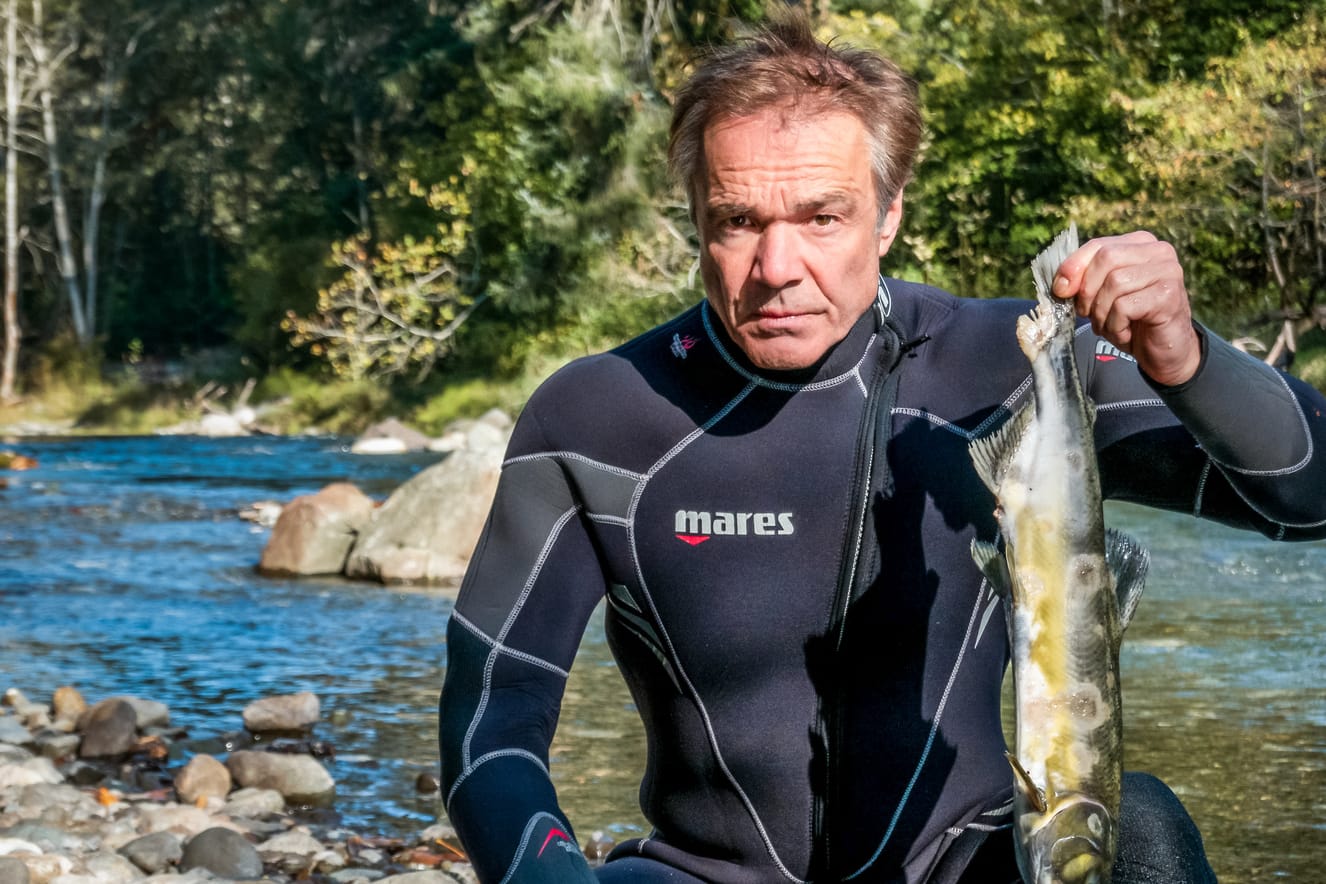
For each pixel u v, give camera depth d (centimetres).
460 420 2898
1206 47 2262
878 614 213
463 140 3106
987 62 2366
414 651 900
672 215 2786
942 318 228
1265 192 2017
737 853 216
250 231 4275
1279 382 195
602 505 221
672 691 220
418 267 3064
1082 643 176
